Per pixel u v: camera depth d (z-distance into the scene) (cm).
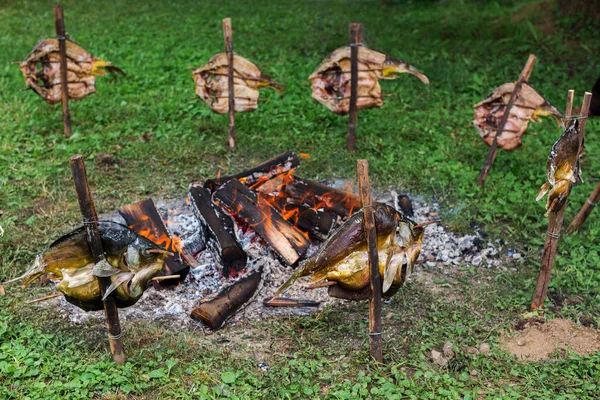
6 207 448
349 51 498
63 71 518
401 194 470
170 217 440
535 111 461
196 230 418
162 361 334
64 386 314
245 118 562
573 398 319
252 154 516
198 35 767
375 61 498
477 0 875
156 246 318
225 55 500
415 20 809
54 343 341
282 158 434
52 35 766
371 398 315
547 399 317
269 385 321
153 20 826
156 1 920
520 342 352
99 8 882
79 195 304
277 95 602
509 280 392
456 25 764
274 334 352
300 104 588
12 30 781
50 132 542
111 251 312
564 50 690
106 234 310
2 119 555
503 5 842
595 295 385
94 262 311
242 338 350
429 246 418
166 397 315
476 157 519
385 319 364
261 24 811
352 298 328
